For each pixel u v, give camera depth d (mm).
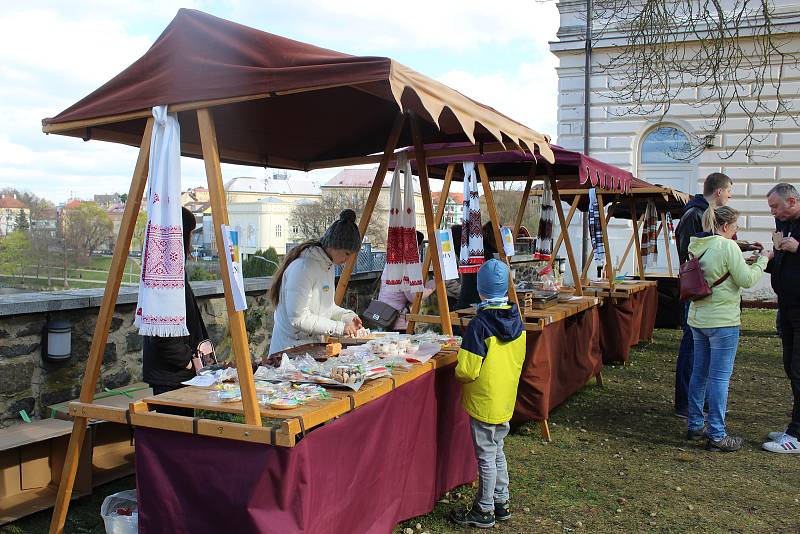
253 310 5637
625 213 11273
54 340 3822
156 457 2447
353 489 2615
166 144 2557
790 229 4586
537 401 4762
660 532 3426
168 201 2539
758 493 3943
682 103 14609
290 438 2186
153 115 2580
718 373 4664
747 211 14258
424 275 5129
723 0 13633
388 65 2225
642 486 4039
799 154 13805
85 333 4121
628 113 15109
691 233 4977
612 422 5383
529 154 4438
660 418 5504
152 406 2613
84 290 4258
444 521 3486
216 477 2320
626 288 7570
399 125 4090
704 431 4953
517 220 6590
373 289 7238
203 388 2773
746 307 13477
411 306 5344
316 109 3713
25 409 3783
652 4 8094
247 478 2260
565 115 15859
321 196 25266
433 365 3354
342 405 2512
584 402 5996
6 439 3248
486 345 3225
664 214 11414
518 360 3402
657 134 15164
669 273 11523
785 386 6559
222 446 2322
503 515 3512
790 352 4750
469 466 3941
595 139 15562
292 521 2230
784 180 13953
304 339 3625
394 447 2982
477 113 2920
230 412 2398
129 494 2982
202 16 2484
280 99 3463
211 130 2508
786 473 4270
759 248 4750
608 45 14969
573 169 6426
